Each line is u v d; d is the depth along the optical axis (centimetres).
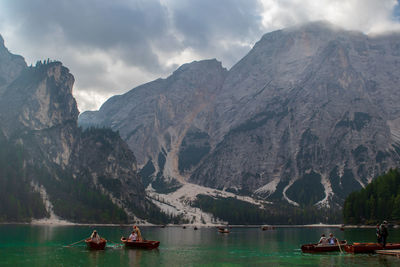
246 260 10544
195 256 11344
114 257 10712
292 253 12275
